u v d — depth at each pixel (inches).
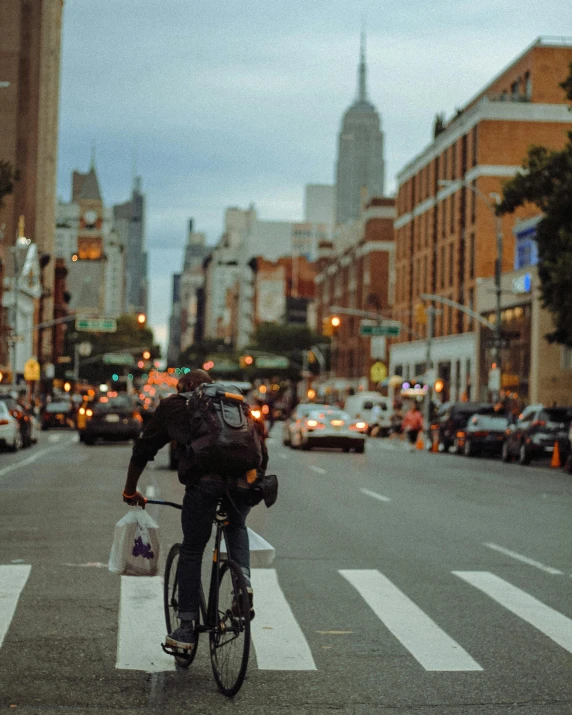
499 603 372.5
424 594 389.1
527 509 707.4
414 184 3287.4
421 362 3095.5
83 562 453.4
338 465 1206.9
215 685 260.4
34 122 4229.8
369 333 2578.7
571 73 1298.0
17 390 2571.4
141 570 275.9
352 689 258.2
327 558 477.4
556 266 1189.1
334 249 4798.2
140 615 343.6
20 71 4224.9
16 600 367.6
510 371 2352.4
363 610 358.6
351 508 701.9
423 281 3157.0
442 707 243.4
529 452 1305.4
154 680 264.4
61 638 309.9
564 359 2169.0
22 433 1491.1
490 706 244.5
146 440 259.6
